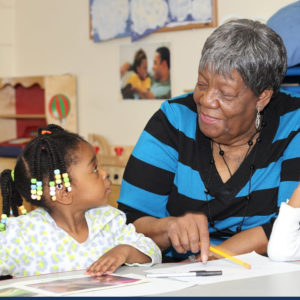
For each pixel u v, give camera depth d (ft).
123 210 5.08
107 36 10.71
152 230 4.56
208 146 4.91
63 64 11.73
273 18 6.41
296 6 6.43
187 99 5.22
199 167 4.88
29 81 11.37
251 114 4.53
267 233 4.38
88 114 11.35
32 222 4.25
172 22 9.64
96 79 11.14
